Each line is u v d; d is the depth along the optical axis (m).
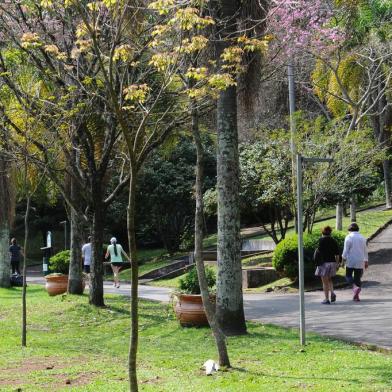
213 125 17.45
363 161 21.52
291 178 21.27
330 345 10.14
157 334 12.51
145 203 34.88
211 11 10.03
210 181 33.81
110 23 10.09
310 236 19.66
